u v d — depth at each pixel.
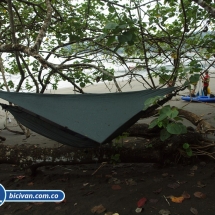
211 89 12.37
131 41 3.00
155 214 2.57
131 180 3.33
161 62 4.75
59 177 3.59
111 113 2.79
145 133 4.03
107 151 3.49
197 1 2.56
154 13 4.01
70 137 3.15
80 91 4.19
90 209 2.74
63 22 4.46
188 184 3.12
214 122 6.15
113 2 3.62
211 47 4.17
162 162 3.65
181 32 4.43
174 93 3.03
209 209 2.59
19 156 3.58
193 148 3.63
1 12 5.29
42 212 2.76
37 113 2.82
